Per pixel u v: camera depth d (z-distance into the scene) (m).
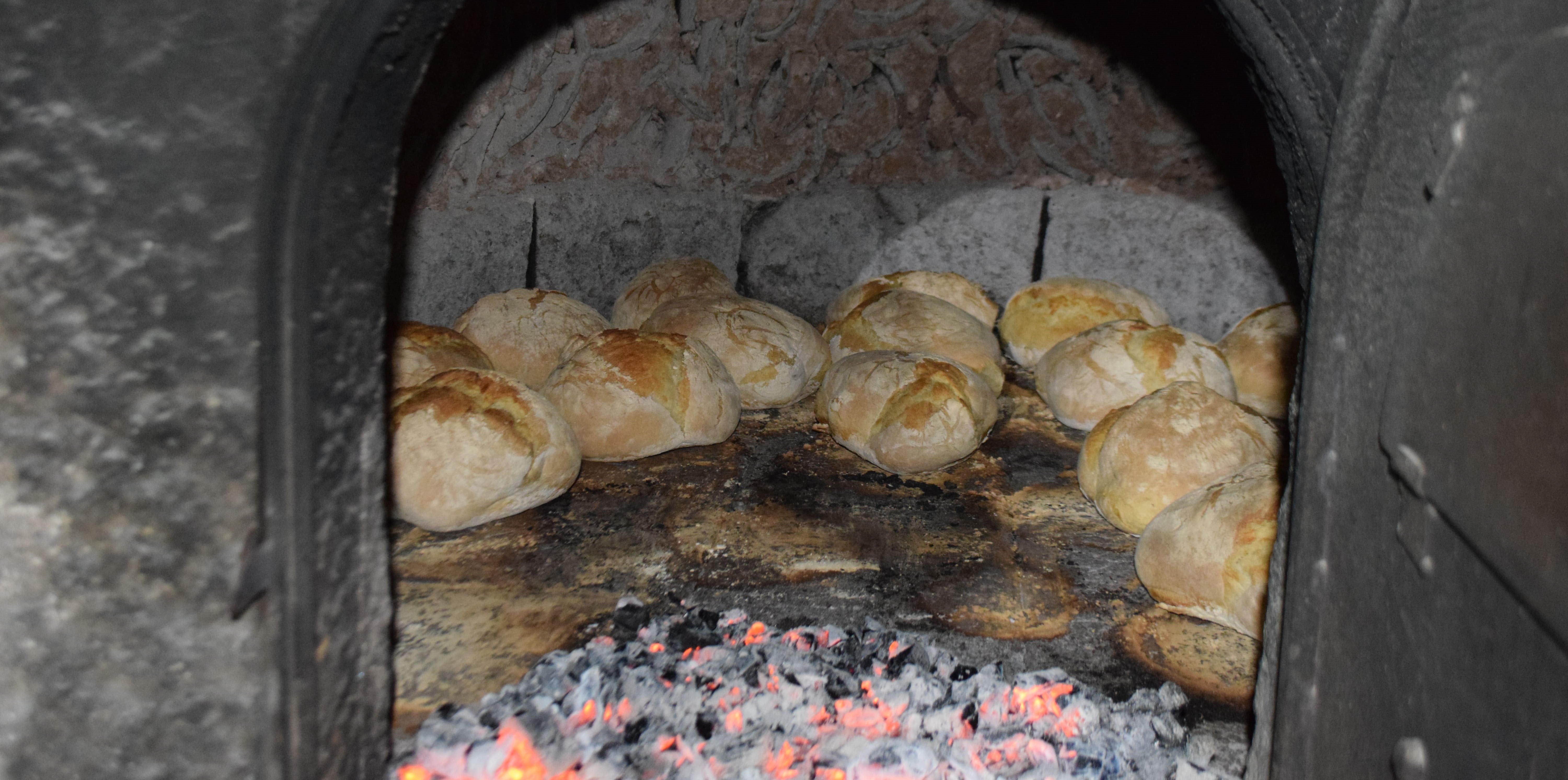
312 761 1.05
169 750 0.97
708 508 2.34
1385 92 0.91
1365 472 0.96
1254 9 1.06
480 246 2.99
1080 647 1.82
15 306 0.85
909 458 2.51
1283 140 1.18
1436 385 0.81
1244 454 2.17
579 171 3.27
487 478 2.14
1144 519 2.19
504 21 2.80
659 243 3.53
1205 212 3.44
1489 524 0.71
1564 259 0.62
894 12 3.37
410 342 2.55
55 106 0.82
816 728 1.53
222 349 0.88
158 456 0.90
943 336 3.04
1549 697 0.65
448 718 1.48
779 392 2.92
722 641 1.74
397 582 1.96
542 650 1.76
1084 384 2.82
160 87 0.82
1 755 0.96
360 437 1.08
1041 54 3.41
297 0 0.83
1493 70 0.74
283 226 0.89
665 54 3.27
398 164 1.07
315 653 1.03
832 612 1.91
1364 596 0.96
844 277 3.79
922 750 1.43
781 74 3.47
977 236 3.71
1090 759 1.46
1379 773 0.92
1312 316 1.05
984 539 2.23
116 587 0.92
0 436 0.88
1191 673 1.74
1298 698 1.11
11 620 0.93
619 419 2.49
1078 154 3.55
